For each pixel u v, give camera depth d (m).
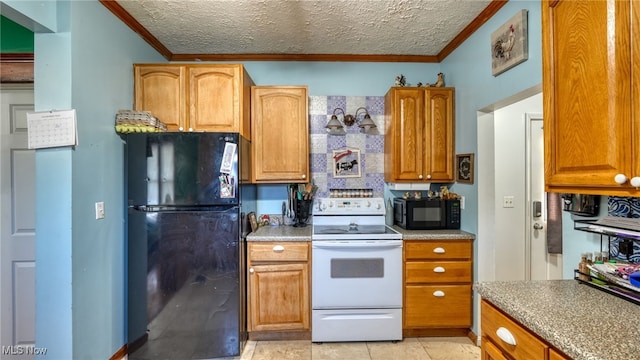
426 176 2.62
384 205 2.74
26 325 2.00
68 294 1.62
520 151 2.86
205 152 2.01
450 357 2.11
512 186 2.85
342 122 2.92
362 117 2.93
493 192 2.28
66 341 1.62
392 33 2.43
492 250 2.27
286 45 2.66
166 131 2.22
